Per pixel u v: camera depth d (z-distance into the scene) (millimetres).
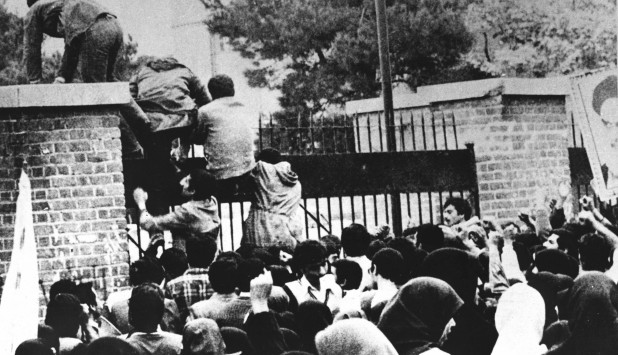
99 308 8664
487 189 14516
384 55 15062
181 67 12125
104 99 10836
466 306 5715
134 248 13180
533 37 16328
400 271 7016
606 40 16438
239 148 11922
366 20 15664
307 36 15508
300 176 13008
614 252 8047
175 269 8773
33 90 10641
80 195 10812
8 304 5637
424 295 5523
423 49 15844
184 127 11766
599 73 14977
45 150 10766
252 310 6297
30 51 11500
